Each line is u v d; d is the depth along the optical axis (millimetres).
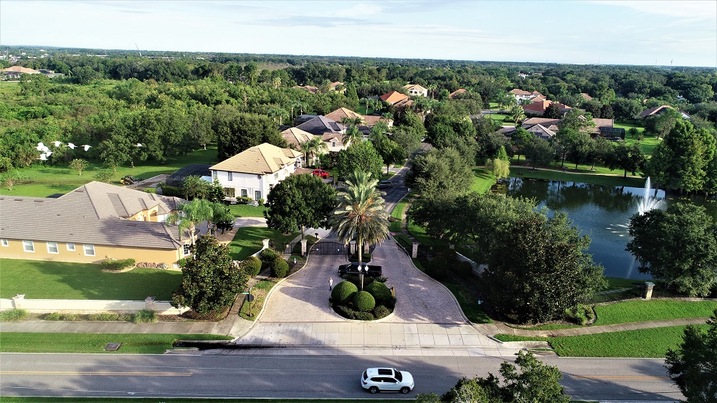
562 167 118375
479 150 116875
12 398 30562
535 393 23594
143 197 60031
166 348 37219
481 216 50125
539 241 39531
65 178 85812
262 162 75562
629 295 47938
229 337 38938
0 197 54594
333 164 100875
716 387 26625
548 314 39438
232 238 60438
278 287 48219
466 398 23297
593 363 37188
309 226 56719
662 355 38406
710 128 141500
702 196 99812
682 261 45875
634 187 104312
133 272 48781
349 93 192000
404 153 100938
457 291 48094
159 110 110125
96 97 153375
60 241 50375
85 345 36938
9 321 39844
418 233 66500
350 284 45188
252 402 31250
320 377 34375
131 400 30938
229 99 152000
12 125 108375
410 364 36375
